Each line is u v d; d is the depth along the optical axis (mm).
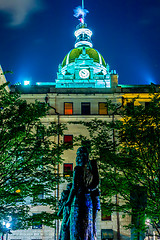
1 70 37781
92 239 6715
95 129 23234
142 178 20812
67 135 43000
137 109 21594
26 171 21266
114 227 39156
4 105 22156
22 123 22094
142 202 15695
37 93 45219
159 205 17875
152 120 20469
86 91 45969
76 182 6996
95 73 58969
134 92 45188
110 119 44000
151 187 19750
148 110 20562
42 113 22281
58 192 39562
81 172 7055
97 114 44250
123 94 45000
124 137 20703
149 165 20719
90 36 69375
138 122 20750
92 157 22297
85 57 59312
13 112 21891
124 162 19578
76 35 68875
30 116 21719
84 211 6773
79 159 7242
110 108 23953
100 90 46031
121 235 38875
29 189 21812
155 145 19828
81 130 43250
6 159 21578
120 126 21922
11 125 21344
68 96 45344
